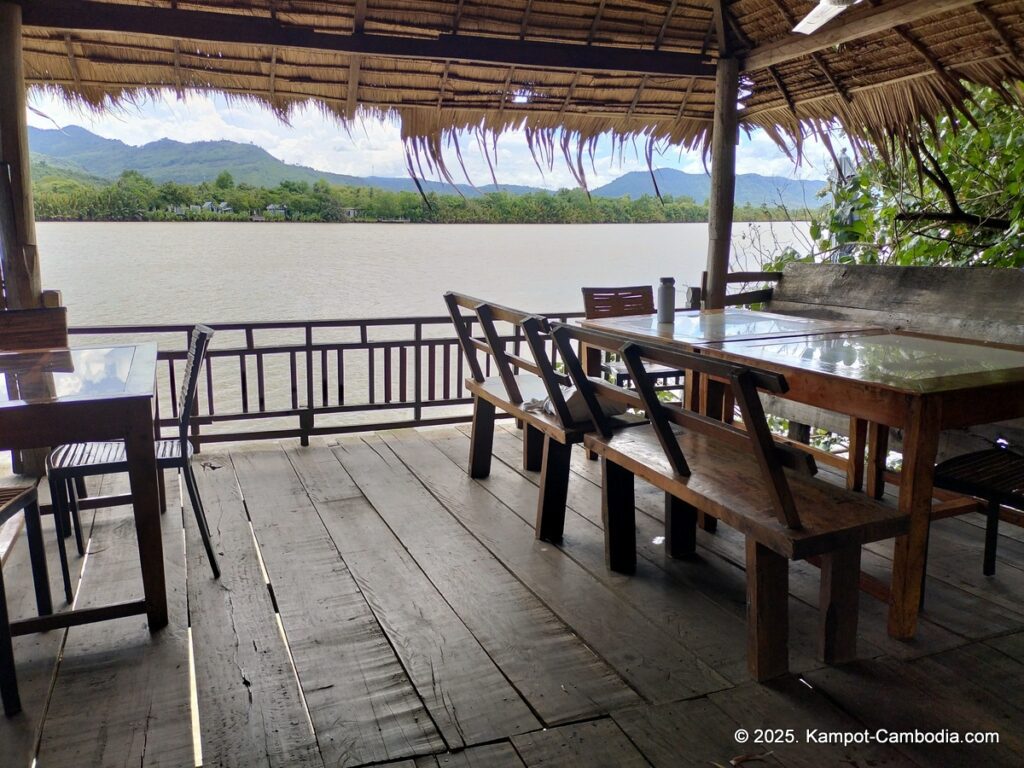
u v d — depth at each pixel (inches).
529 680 81.9
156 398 154.3
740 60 181.6
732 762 68.6
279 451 170.4
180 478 149.9
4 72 129.0
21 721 74.5
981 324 149.0
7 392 89.8
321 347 172.1
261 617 95.8
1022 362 105.0
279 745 70.9
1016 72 147.3
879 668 84.4
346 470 157.2
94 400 86.4
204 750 70.1
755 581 80.7
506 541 120.7
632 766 68.1
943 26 149.5
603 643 89.7
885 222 231.0
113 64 149.5
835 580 82.7
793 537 74.0
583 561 113.3
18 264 135.3
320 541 120.0
